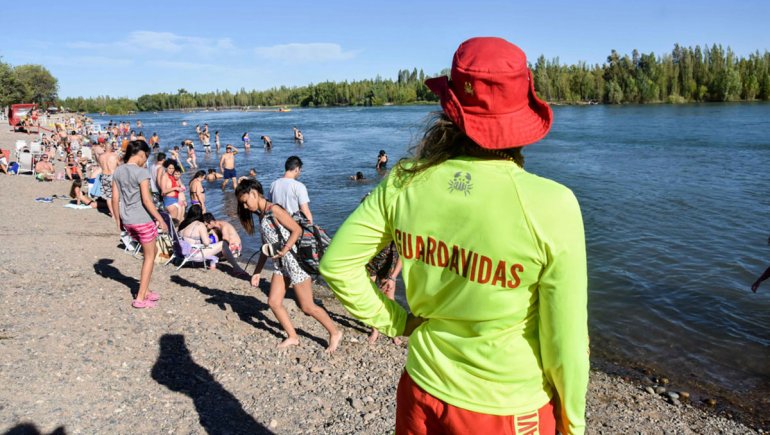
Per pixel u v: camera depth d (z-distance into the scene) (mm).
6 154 24219
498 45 1598
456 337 1748
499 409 1700
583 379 1637
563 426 1766
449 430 1767
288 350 6141
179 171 13398
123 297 7395
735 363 6363
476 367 1710
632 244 11555
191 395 4898
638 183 19500
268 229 5660
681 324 7465
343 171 24172
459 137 1671
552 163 25094
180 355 5707
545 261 1562
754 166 22828
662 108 79562
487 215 1580
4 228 11938
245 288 8586
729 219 13734
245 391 5078
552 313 1595
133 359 5477
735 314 7754
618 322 7543
